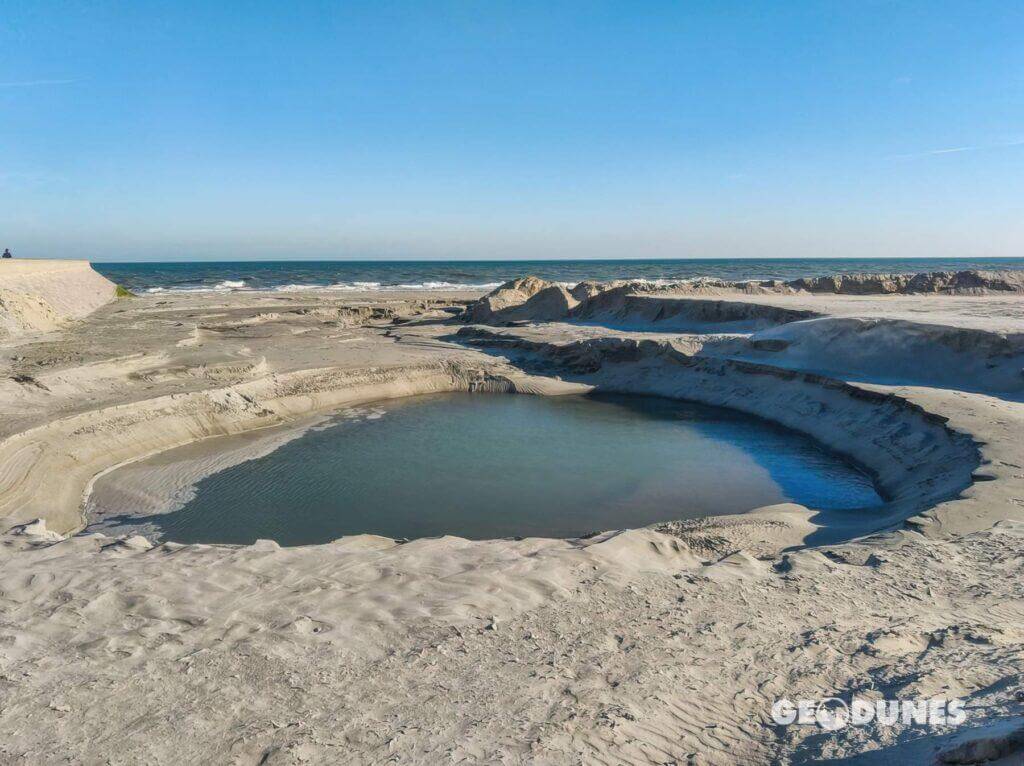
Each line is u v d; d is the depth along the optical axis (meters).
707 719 5.68
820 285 48.34
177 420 20.86
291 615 7.42
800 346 27.56
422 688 6.07
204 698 5.80
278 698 5.83
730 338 30.78
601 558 9.50
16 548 9.66
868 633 7.20
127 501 15.88
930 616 7.71
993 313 29.73
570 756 5.09
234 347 30.44
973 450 15.50
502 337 37.38
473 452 20.58
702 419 25.08
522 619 7.58
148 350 26.36
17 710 5.52
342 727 5.43
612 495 16.86
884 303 36.81
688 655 6.80
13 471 14.62
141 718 5.48
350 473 18.44
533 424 24.33
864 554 10.11
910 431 18.64
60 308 37.16
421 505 16.08
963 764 4.02
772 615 7.84
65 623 7.07
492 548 10.01
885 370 24.02
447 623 7.37
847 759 4.76
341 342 36.94
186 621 7.21
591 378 31.92
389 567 8.93
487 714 5.66
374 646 6.84
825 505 16.12
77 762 4.93
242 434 22.19
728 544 12.07
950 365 22.62
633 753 5.18
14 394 19.22
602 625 7.50
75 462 16.91
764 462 19.61
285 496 16.56
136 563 8.86
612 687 6.14
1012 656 6.12
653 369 31.11
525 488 17.33
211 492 16.75
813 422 22.73
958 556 9.73
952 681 5.75
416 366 30.66
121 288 61.66
